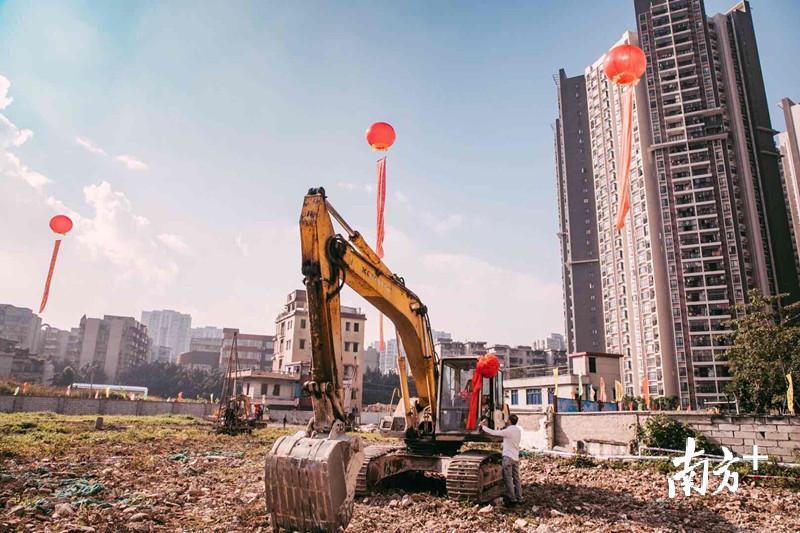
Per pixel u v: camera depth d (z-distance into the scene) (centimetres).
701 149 8412
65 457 1585
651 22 9262
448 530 820
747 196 8169
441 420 1170
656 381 7881
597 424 2081
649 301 8225
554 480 1428
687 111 8662
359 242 902
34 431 2542
